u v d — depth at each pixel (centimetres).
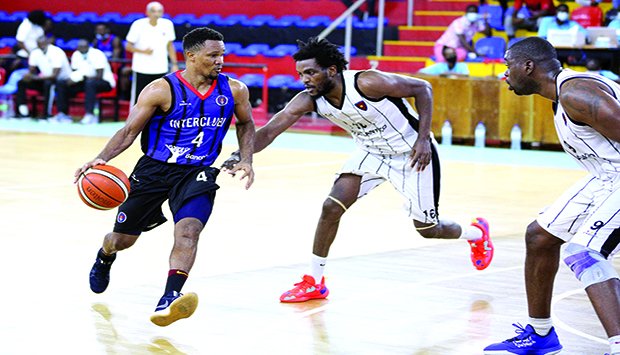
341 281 699
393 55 1962
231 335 554
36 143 1580
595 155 483
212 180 578
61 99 1977
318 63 598
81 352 513
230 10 2283
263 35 2134
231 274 712
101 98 2000
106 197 556
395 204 1067
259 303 629
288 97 2008
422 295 660
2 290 645
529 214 1011
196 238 559
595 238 477
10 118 2031
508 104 1670
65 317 581
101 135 1744
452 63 1744
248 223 929
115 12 2397
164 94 562
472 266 756
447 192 1152
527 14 1827
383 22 2028
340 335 559
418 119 643
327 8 2180
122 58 2094
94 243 815
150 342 535
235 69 2105
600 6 1881
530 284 522
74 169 1283
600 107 452
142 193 582
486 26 1845
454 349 535
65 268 718
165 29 1762
